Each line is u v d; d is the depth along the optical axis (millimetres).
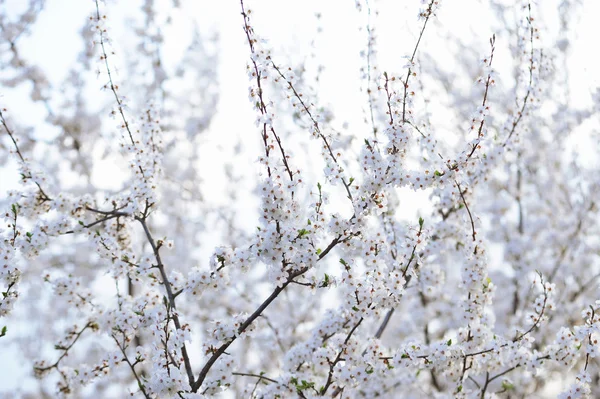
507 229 6617
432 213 4641
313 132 3447
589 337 3436
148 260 3980
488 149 4543
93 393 6230
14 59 6160
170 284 3793
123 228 4316
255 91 3162
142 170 4152
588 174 6629
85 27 6207
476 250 3719
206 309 6359
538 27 4598
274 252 3135
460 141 5750
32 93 6293
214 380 3477
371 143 3316
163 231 6887
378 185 3240
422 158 3562
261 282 6512
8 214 3740
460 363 3729
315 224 3188
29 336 6523
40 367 4379
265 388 3666
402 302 6250
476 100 5977
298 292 6398
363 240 3295
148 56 6742
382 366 3547
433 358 3496
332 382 3729
